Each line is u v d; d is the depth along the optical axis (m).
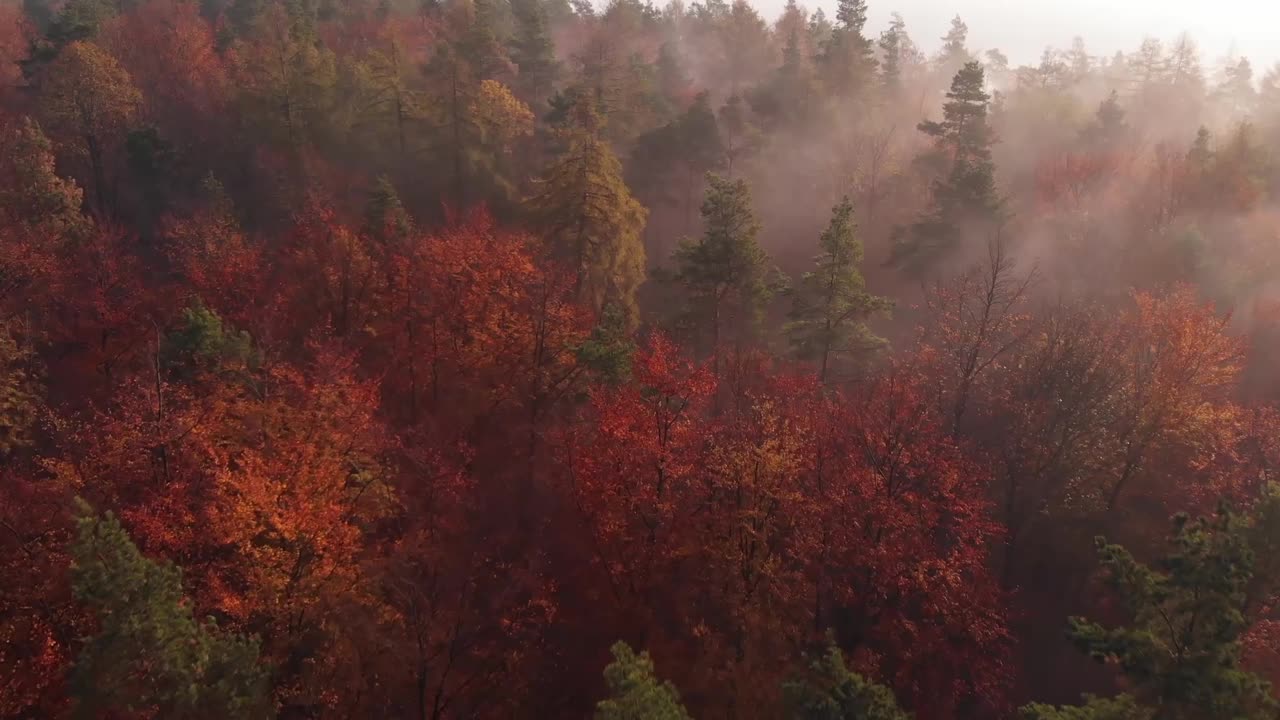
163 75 64.25
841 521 26.89
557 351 35.38
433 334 35.94
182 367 29.61
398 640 23.91
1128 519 32.09
